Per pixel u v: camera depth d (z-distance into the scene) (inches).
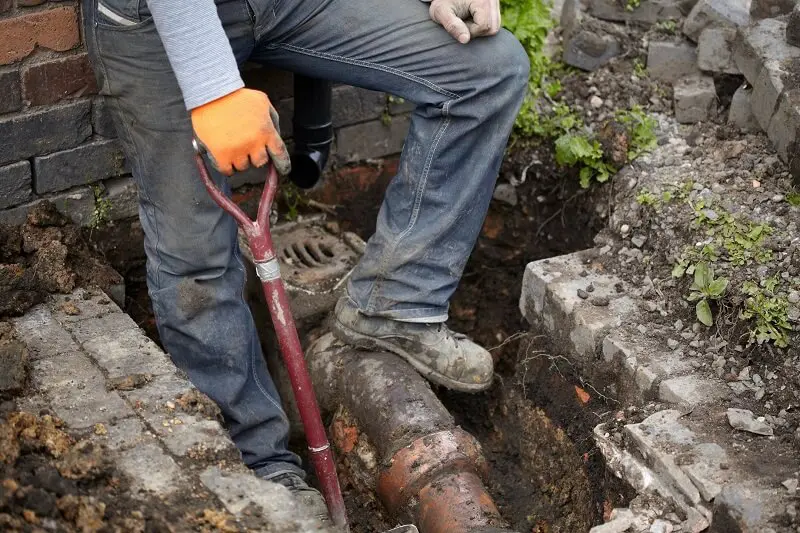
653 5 144.0
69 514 78.9
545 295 121.7
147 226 105.1
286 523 83.1
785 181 121.4
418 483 105.3
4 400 92.9
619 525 94.7
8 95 110.2
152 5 87.0
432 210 108.7
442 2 101.0
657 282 118.7
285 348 95.3
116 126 105.0
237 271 106.7
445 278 111.7
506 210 143.5
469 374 117.6
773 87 122.8
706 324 111.1
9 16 106.9
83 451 87.0
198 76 88.5
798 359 104.3
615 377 112.6
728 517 90.0
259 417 106.4
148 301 131.0
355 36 102.5
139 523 80.2
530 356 124.6
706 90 136.0
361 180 145.0
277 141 91.5
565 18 146.4
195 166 100.3
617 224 126.8
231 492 85.5
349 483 118.0
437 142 105.7
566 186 137.8
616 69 143.7
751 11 138.3
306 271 131.3
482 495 104.3
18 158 113.7
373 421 111.5
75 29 111.3
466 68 101.8
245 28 100.2
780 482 93.3
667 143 133.2
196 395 95.5
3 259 113.9
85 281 114.8
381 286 111.9
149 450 88.7
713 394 104.9
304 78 123.6
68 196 118.6
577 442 115.3
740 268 112.0
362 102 138.7
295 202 140.9
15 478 80.1
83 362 99.4
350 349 118.5
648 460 100.1
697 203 120.6
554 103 141.3
